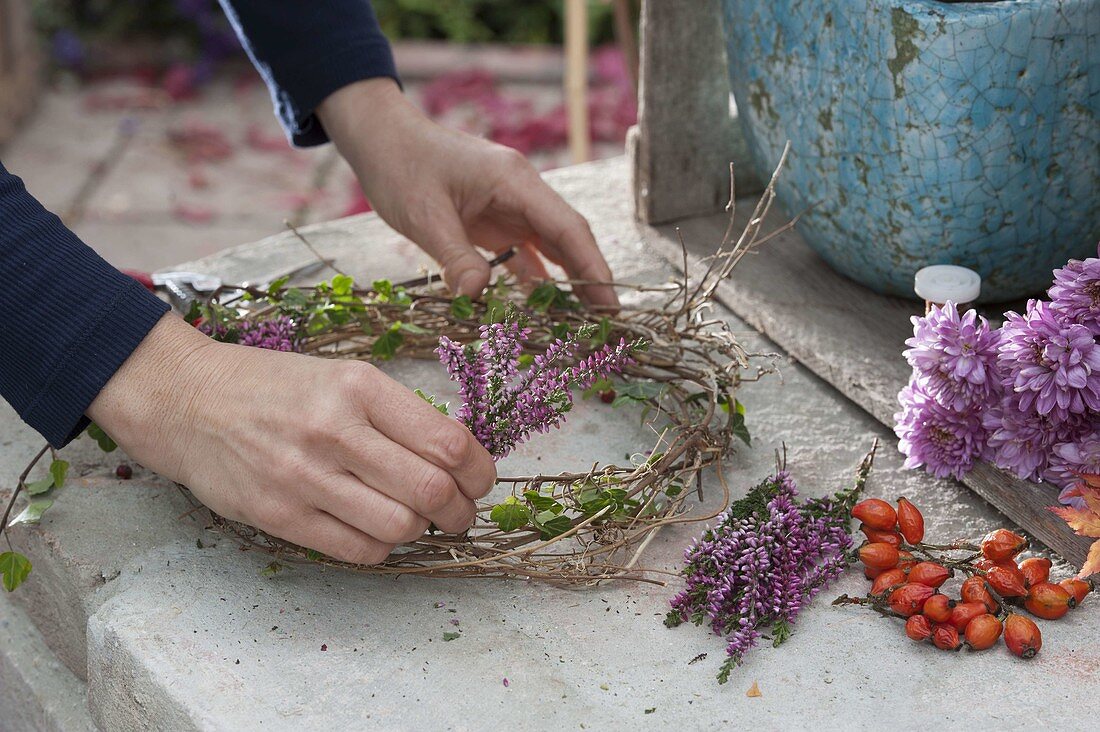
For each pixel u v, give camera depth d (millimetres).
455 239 1188
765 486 1021
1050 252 1140
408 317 1202
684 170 1332
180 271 1312
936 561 995
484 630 988
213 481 976
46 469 1120
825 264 1277
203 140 3049
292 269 1318
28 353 976
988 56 1056
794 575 988
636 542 1042
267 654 974
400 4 3645
